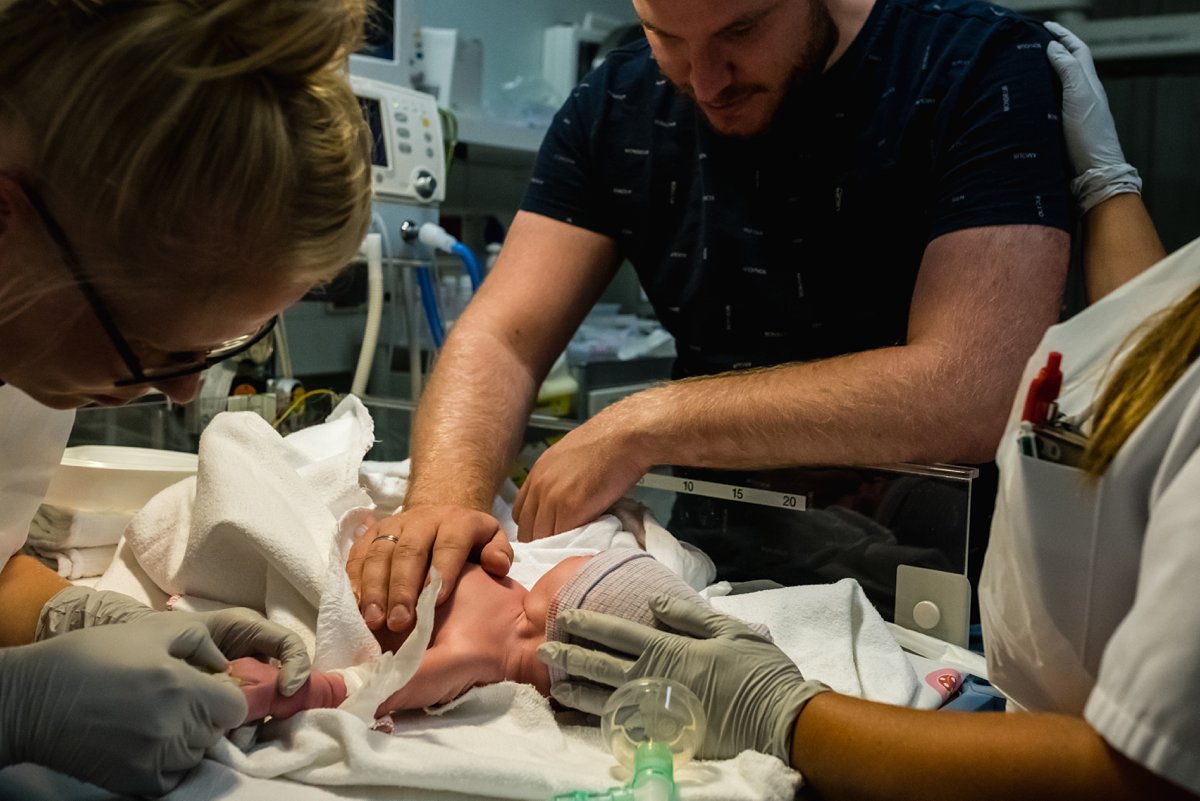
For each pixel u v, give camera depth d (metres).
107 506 1.30
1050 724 0.69
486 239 2.89
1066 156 1.42
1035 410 0.72
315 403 1.80
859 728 0.78
